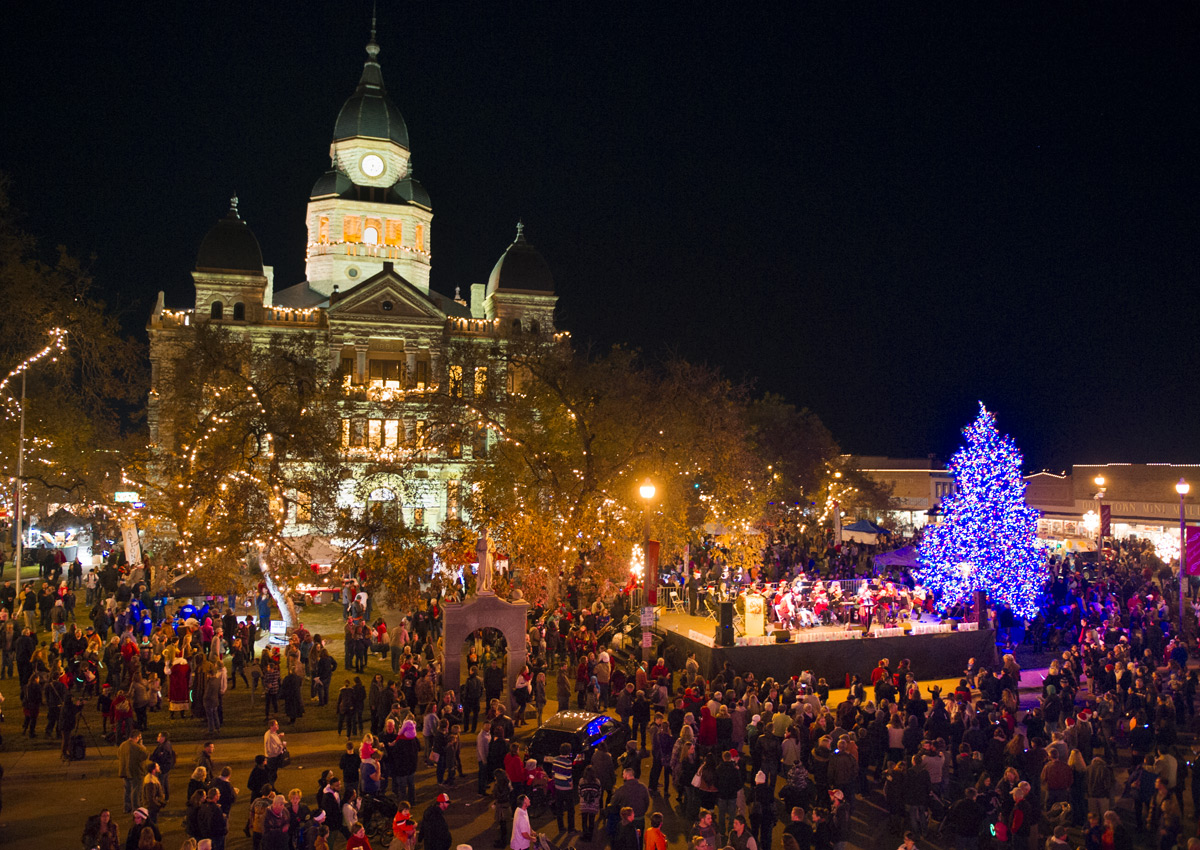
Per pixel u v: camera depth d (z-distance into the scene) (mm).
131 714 22172
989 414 36125
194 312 59219
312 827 15203
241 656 29391
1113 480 65625
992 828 16438
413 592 33812
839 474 65688
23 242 36406
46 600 34938
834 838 15688
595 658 27953
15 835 17578
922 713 22875
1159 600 35906
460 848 12281
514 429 41250
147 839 13477
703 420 44000
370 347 62625
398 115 75312
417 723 24172
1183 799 20625
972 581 34969
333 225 71750
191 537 33969
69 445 42969
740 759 20250
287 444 35625
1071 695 23750
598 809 17828
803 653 30797
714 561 44188
